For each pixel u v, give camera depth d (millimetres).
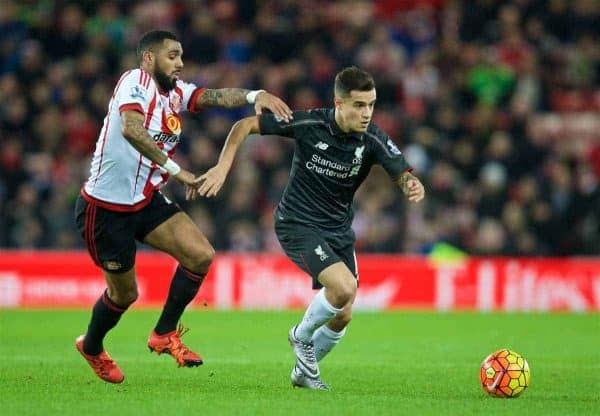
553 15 78125
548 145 69812
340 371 33000
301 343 27984
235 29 76375
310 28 74438
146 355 36656
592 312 59188
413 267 60000
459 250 63625
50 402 25000
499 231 62969
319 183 28469
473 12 77875
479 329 49062
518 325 51219
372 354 38438
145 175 27688
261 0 76875
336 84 27938
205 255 28078
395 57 73938
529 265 60281
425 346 41594
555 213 64812
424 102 71875
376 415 23703
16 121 68062
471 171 67438
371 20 76812
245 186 63781
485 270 60250
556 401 26500
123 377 28859
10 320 50250
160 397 26016
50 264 57625
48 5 75250
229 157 27484
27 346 39438
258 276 58812
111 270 27984
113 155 27328
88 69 69750
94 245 28062
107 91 69688
